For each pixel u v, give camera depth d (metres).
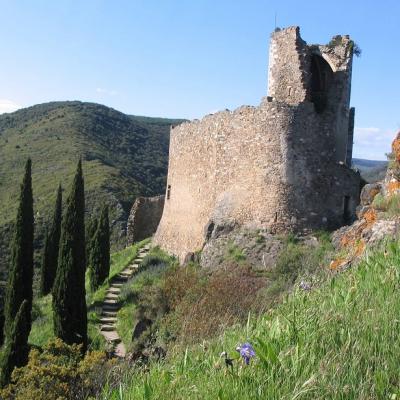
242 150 22.27
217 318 10.99
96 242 28.17
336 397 4.16
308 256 18.09
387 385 4.22
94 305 23.88
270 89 22.88
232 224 21.83
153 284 22.80
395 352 4.65
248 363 4.71
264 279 17.89
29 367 13.09
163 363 6.65
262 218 20.94
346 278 7.20
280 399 4.24
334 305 5.94
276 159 20.88
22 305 18.25
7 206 64.12
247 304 13.68
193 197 26.83
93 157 84.62
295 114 20.84
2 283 43.19
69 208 20.23
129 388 5.73
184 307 15.15
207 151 25.33
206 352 6.08
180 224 28.44
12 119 119.88
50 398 11.61
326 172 21.06
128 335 19.53
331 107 21.55
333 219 20.89
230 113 23.20
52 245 31.75
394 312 5.32
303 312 6.04
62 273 19.80
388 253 7.45
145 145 105.62
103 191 64.38
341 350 4.72
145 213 41.03
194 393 4.85
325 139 21.22
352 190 21.25
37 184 72.31
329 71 23.19
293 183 20.67
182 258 26.88
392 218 11.02
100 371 12.09
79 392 11.62
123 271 29.61
